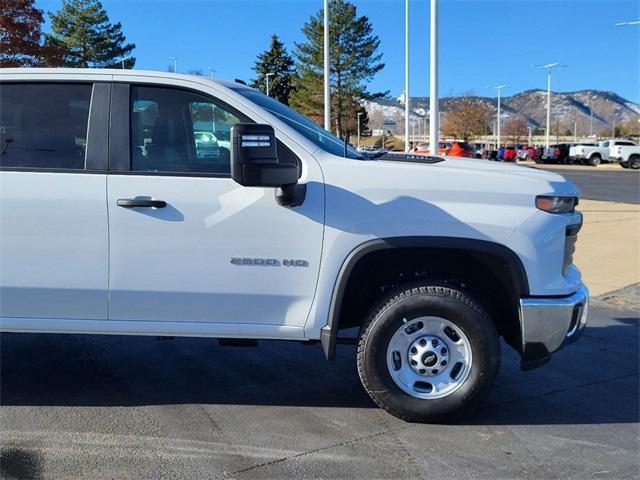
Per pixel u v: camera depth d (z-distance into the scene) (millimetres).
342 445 3750
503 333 4301
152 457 3576
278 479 3346
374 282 4234
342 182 3881
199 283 3953
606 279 8516
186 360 5289
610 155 46781
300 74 66812
